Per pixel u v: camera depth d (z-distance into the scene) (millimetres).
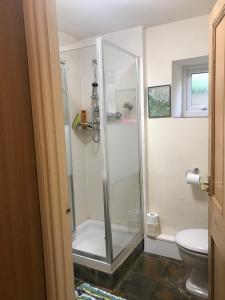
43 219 1032
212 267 1440
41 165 1000
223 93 1162
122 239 2338
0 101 846
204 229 2160
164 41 2336
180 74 2389
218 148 1278
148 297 1901
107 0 1854
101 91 2090
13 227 905
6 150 870
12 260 904
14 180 906
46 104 986
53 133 1024
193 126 2328
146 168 2572
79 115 2703
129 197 2508
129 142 2482
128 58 2357
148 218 2535
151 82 2451
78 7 1949
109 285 2025
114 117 2250
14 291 918
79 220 2770
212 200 1397
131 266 2334
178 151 2418
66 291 1118
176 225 2514
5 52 860
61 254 1086
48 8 969
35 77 955
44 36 967
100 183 2762
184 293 1937
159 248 2523
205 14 2129
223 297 1202
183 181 2428
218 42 1256
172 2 1908
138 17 2160
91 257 2119
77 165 2732
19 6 912
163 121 2449
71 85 2561
